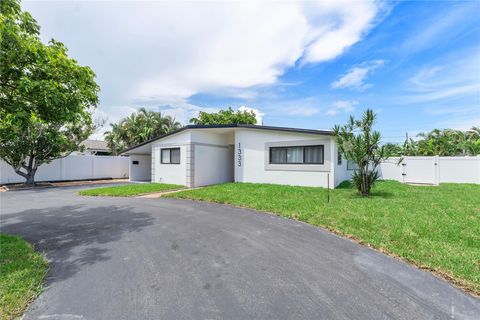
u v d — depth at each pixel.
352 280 3.28
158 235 5.23
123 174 21.78
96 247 4.57
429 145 22.66
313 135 11.76
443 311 2.61
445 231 5.01
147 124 31.81
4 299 2.82
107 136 31.50
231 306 2.74
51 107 5.33
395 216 6.18
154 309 2.69
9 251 4.25
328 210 6.86
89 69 6.05
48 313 2.63
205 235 5.21
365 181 9.38
